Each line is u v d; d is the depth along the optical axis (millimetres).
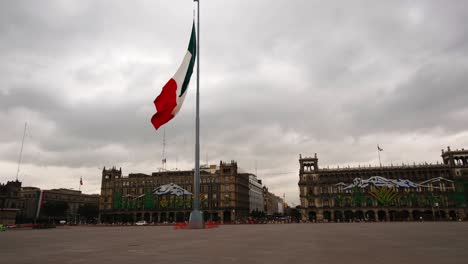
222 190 145125
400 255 11336
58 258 11281
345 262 9859
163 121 34000
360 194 134375
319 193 141500
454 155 132875
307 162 147625
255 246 15164
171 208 146500
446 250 12734
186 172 151375
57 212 157875
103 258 11180
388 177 137500
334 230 35156
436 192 127688
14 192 151750
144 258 11117
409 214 128500
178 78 35250
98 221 150125
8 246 16594
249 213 177375
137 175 158875
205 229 36031
